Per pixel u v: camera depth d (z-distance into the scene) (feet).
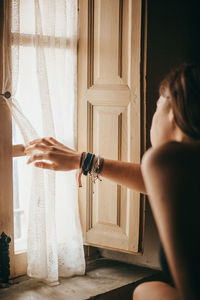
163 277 5.61
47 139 4.47
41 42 4.46
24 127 4.54
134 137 4.92
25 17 4.65
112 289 4.91
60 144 4.42
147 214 5.71
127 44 4.91
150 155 2.02
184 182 1.90
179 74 2.39
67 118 5.14
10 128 4.62
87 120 5.22
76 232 5.14
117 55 4.95
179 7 6.07
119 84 4.98
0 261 4.76
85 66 5.14
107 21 4.97
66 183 5.02
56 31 4.89
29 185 5.04
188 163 1.93
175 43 6.05
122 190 5.12
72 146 5.19
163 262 2.58
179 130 2.44
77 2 5.08
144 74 4.84
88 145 5.27
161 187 1.92
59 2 4.83
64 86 5.04
